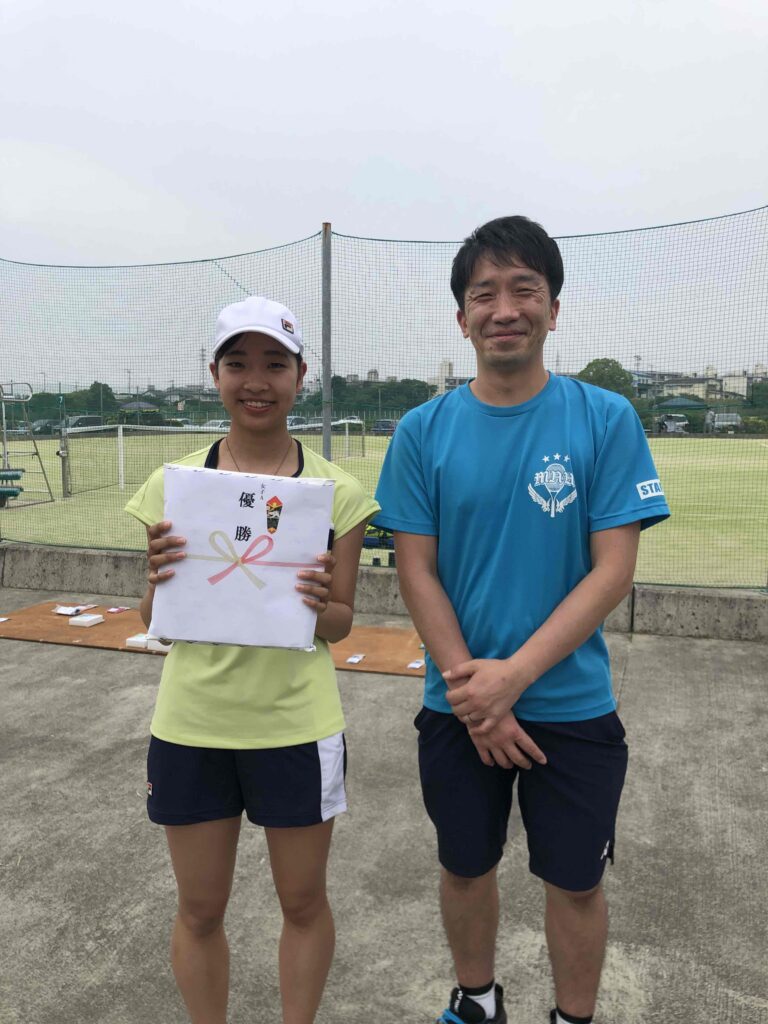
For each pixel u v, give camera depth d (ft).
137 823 9.07
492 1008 5.87
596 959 5.45
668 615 16.60
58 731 11.74
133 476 31.65
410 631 16.89
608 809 5.28
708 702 12.80
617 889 7.75
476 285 5.21
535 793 5.38
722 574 22.81
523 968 6.70
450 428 5.51
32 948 6.95
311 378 18.30
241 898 7.73
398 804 9.53
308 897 5.46
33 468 51.75
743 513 33.76
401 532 5.63
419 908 7.51
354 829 8.96
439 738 5.60
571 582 5.32
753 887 7.78
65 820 9.14
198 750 5.26
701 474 23.77
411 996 6.40
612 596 5.10
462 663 5.20
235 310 5.23
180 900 5.48
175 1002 6.33
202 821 5.27
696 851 8.43
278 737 5.24
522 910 7.50
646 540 28.37
